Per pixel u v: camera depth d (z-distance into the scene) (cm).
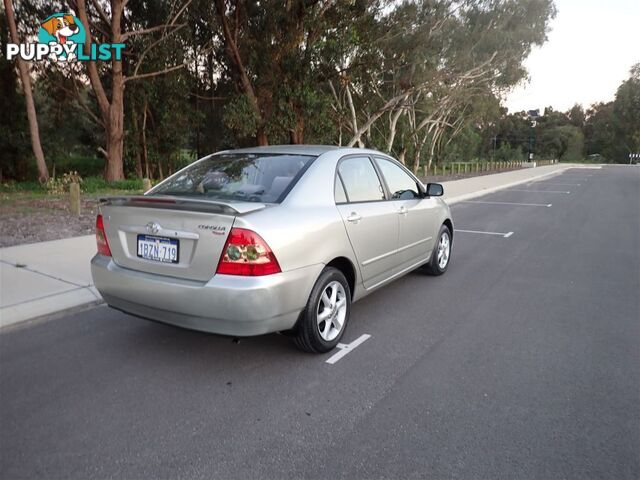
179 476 241
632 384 342
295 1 2061
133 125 2486
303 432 280
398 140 3831
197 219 324
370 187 461
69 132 2945
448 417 297
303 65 2106
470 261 734
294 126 2197
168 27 2130
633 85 9794
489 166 5419
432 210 577
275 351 392
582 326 457
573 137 10650
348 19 2161
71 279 546
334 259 394
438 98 3331
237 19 2177
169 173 2869
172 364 366
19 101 2392
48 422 288
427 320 470
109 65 2248
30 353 383
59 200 1278
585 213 1361
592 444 271
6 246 719
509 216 1303
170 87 2353
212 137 2938
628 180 3144
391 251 477
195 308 323
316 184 388
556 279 629
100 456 256
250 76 2331
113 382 337
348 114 3098
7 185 1744
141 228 349
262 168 409
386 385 338
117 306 376
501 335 432
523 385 339
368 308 504
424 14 2373
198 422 289
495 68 3291
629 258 760
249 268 313
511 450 265
